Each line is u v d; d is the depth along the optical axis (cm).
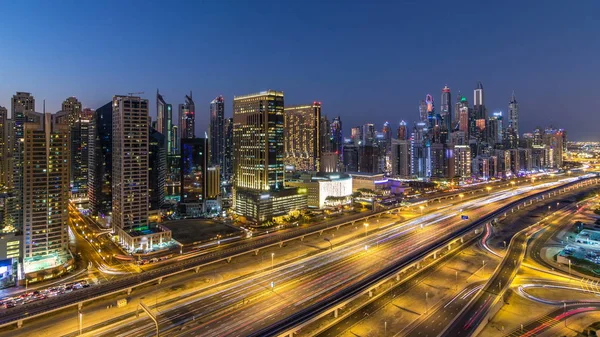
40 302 16738
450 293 18600
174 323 15488
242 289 18900
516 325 15975
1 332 14988
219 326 15112
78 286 19875
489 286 18988
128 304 17425
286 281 19950
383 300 17838
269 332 13550
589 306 17650
